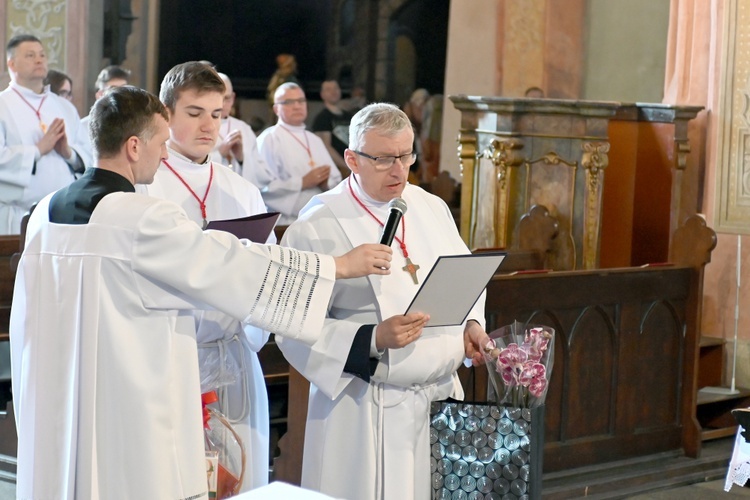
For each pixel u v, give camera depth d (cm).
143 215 327
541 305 576
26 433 338
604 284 600
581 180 725
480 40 1283
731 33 747
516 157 741
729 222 753
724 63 751
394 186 371
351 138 376
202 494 338
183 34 1307
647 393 629
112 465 328
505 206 742
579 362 597
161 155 346
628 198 799
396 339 350
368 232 376
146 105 338
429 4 1313
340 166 1290
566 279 584
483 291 380
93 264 327
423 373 371
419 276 377
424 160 1324
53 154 812
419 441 379
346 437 377
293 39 1348
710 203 766
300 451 477
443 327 380
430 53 1318
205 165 423
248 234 358
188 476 335
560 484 584
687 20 792
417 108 1324
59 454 333
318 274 340
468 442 379
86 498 327
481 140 765
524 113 741
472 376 548
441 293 347
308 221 380
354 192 382
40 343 336
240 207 430
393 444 372
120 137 335
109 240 327
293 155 940
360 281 372
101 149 338
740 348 743
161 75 1293
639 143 797
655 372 632
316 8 1344
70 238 332
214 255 330
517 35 1261
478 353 390
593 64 1229
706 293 761
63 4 1166
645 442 629
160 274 326
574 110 719
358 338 358
